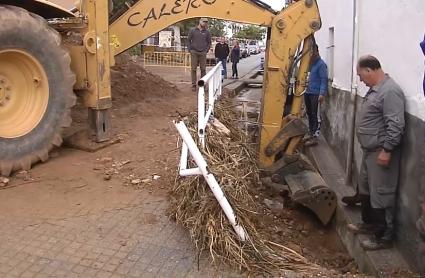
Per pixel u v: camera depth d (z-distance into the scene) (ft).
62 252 12.59
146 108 30.50
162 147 21.89
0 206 15.30
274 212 18.58
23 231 13.67
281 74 20.90
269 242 13.69
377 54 17.24
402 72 14.07
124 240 13.33
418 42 12.80
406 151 13.56
